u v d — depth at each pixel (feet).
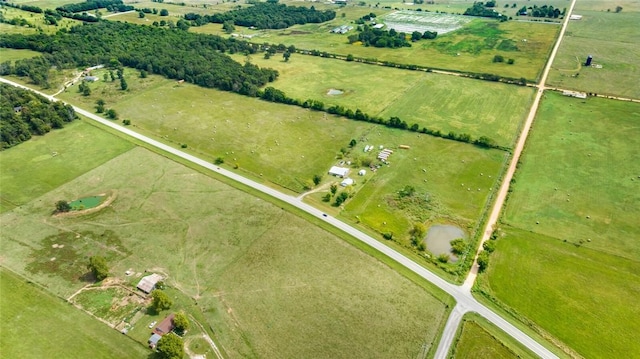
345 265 311.68
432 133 491.72
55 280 300.81
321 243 332.60
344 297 285.84
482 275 301.02
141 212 369.50
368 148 465.47
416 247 328.08
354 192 393.70
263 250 326.44
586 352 248.11
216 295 287.89
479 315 271.08
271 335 261.24
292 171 428.56
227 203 380.37
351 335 260.62
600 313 271.69
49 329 264.72
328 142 483.10
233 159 451.12
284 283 297.12
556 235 336.49
